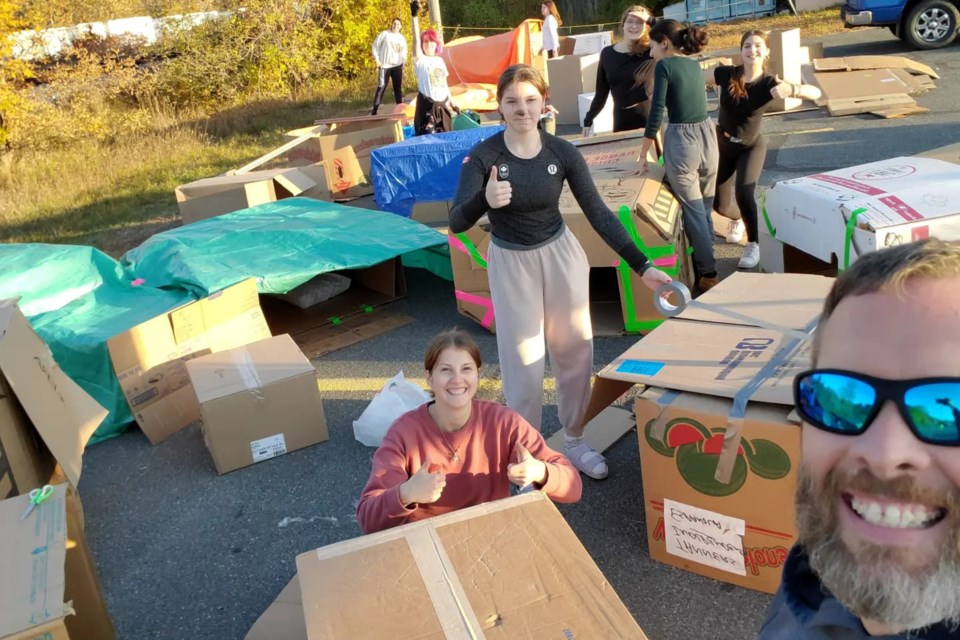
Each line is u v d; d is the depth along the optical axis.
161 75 15.76
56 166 11.71
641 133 5.79
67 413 3.43
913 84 9.16
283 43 16.58
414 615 1.80
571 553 1.97
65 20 16.31
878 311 0.90
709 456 2.58
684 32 4.64
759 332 2.85
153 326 4.23
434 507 2.59
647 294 4.52
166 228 8.55
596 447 3.62
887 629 0.92
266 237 5.43
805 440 0.97
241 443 3.84
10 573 2.18
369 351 5.02
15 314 3.57
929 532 0.87
